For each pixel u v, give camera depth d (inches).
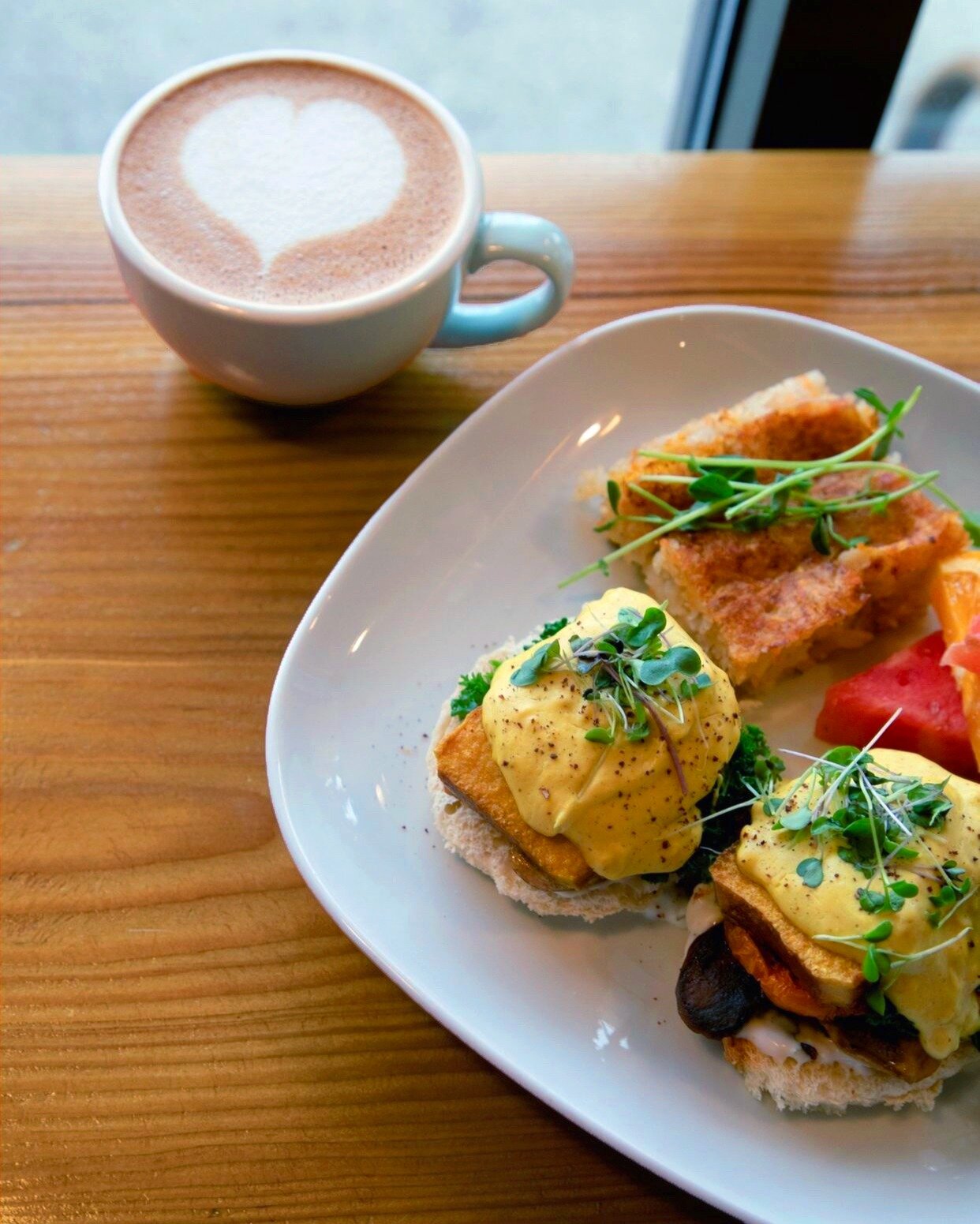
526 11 24.1
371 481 17.1
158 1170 13.2
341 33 24.0
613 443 17.3
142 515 16.6
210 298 14.8
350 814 14.6
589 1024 13.7
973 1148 13.3
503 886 14.1
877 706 15.2
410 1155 13.4
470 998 13.6
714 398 17.6
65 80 23.5
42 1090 13.5
